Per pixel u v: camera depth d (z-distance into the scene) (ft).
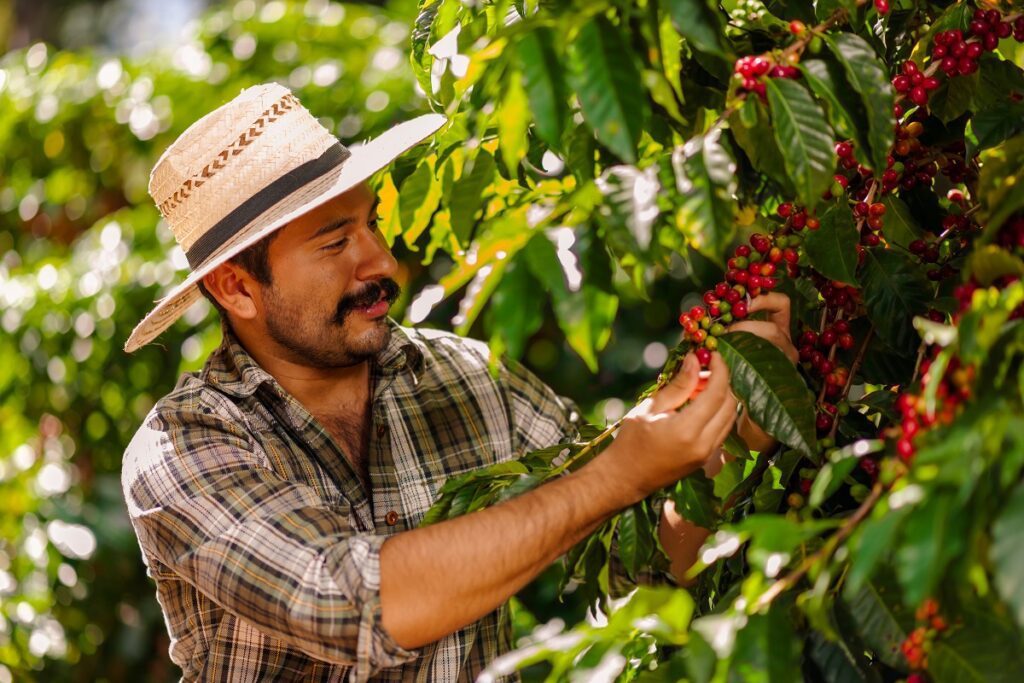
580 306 3.49
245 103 5.56
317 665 5.42
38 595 9.62
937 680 3.30
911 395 3.41
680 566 5.13
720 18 3.58
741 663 3.10
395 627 4.40
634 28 3.66
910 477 2.98
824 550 3.25
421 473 5.71
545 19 3.47
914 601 2.72
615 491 4.25
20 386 10.46
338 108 9.94
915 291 4.26
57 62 11.62
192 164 5.53
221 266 5.50
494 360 3.72
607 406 10.19
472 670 5.57
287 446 5.49
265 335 5.62
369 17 10.87
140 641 9.75
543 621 9.06
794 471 4.35
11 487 10.11
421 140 5.25
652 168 3.65
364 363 5.84
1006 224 3.53
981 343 2.96
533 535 4.27
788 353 4.26
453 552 4.33
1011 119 4.23
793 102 3.65
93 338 10.02
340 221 5.40
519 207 4.26
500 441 5.90
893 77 4.55
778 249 4.20
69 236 11.62
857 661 3.76
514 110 3.55
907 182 4.60
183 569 4.99
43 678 9.58
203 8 24.76
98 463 10.40
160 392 10.01
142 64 11.15
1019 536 2.65
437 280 10.39
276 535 4.77
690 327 4.16
